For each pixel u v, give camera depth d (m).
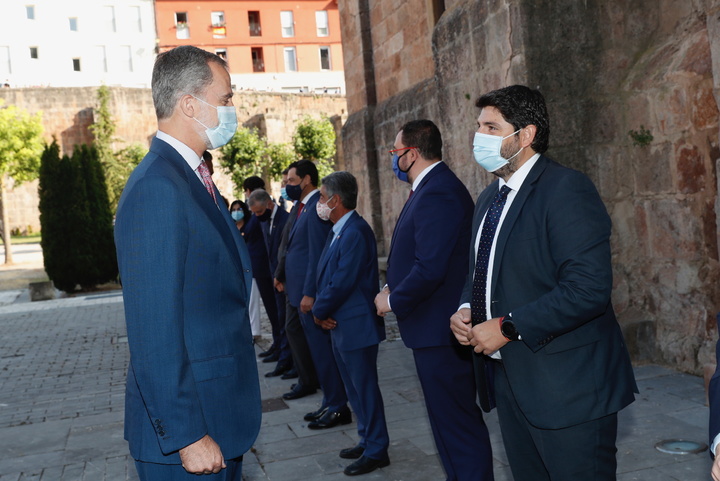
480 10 6.27
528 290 2.39
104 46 49.94
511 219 2.42
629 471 3.86
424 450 4.49
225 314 2.16
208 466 1.99
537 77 5.79
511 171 2.49
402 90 11.30
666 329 5.99
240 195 30.91
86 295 16.81
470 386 3.38
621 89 6.07
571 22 5.87
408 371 6.68
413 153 3.46
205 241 2.08
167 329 1.94
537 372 2.35
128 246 1.98
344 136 13.53
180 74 2.20
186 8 50.19
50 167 17.09
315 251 5.05
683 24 5.77
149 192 2.00
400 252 3.49
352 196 4.42
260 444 4.84
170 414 1.94
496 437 4.60
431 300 3.37
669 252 5.88
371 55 12.38
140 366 1.95
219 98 2.25
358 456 4.42
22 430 5.70
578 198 2.30
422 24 10.37
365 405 4.20
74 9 49.28
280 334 7.04
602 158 6.04
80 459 4.90
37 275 21.36
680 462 3.93
